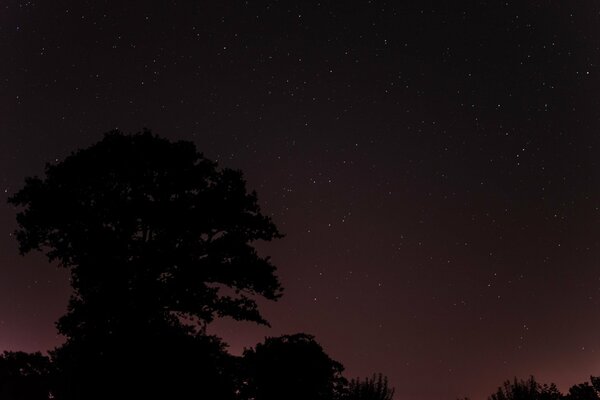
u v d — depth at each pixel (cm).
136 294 1934
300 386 2083
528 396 3127
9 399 1853
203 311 2019
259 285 2083
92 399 1769
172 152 2059
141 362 1791
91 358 1820
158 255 1967
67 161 2044
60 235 2023
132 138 2089
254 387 2055
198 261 2031
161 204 2008
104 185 2052
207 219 2056
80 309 1914
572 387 2872
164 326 1894
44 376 1897
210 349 1900
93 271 1938
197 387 1805
